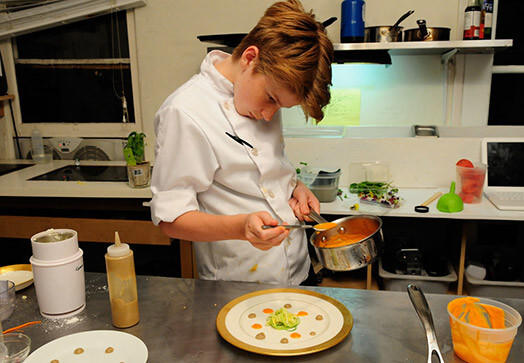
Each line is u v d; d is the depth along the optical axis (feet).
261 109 3.72
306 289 3.84
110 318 3.49
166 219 3.71
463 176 7.09
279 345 2.99
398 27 7.18
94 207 7.86
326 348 2.95
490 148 7.68
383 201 6.97
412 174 8.00
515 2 8.16
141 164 7.52
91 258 9.46
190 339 3.20
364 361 2.93
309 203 4.65
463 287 7.62
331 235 4.24
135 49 8.96
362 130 8.52
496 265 7.52
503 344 2.76
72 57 9.32
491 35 8.18
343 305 3.49
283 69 3.22
